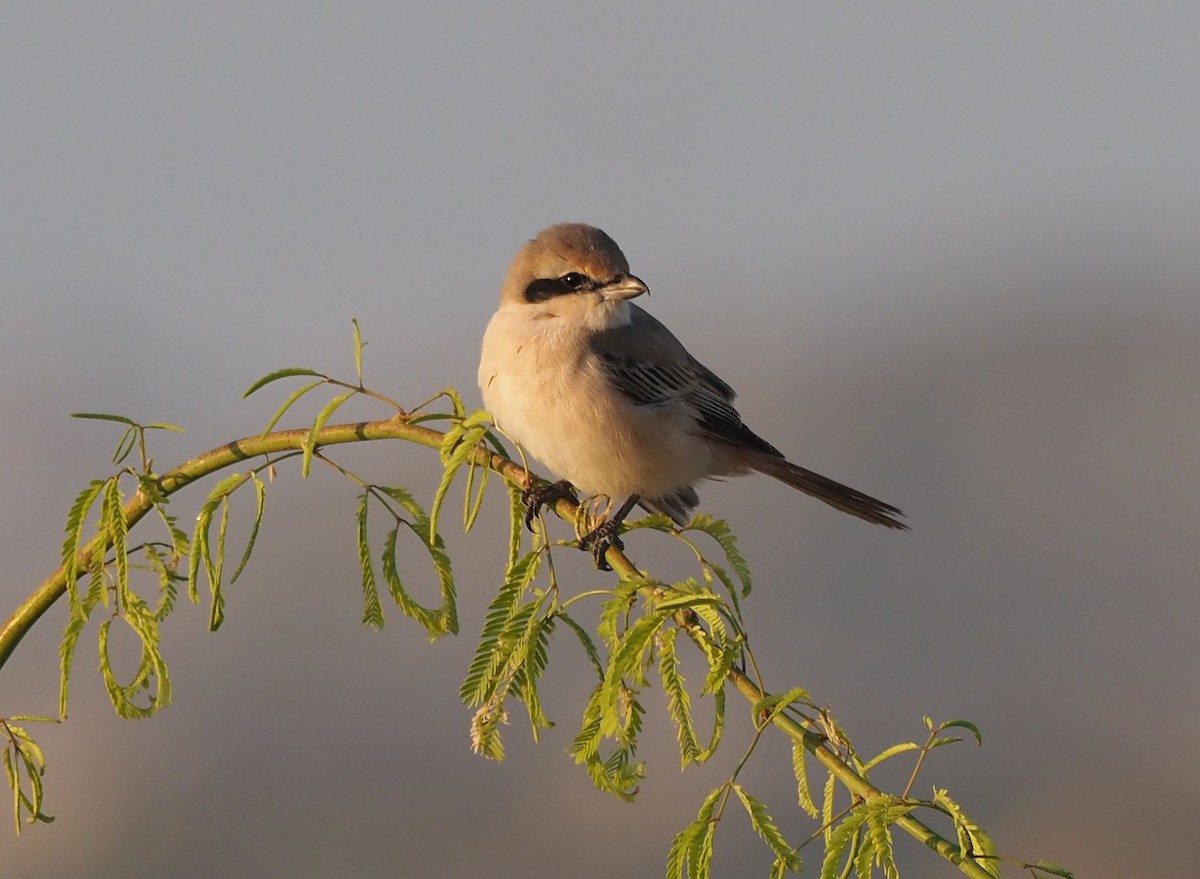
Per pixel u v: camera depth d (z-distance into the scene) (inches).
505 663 153.3
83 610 170.4
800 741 137.3
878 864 125.3
